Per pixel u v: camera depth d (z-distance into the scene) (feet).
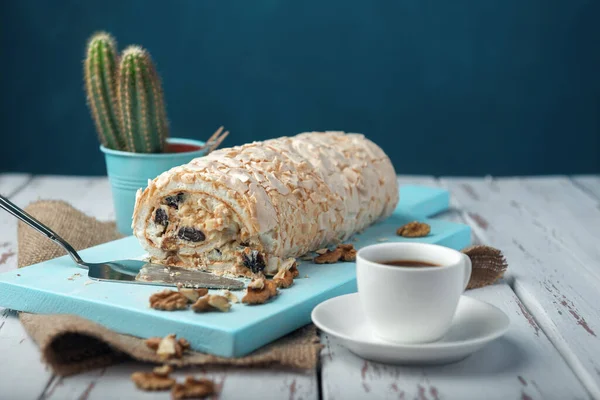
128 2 4.89
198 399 2.18
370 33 4.94
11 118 5.03
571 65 4.97
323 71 4.99
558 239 3.37
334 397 2.19
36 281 2.62
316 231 2.86
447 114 5.04
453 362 2.33
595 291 2.85
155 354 2.30
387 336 2.33
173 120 5.04
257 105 5.03
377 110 5.04
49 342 2.23
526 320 2.61
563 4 4.90
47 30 4.92
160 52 4.95
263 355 2.30
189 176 2.70
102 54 3.34
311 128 5.06
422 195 3.66
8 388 2.23
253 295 2.48
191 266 2.76
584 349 2.44
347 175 3.08
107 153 3.29
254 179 2.74
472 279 2.86
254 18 4.93
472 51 4.96
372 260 2.39
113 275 2.67
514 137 5.07
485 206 3.83
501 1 4.90
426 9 4.91
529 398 2.20
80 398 2.18
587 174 5.08
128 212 3.30
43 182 4.18
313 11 4.92
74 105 5.01
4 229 3.46
